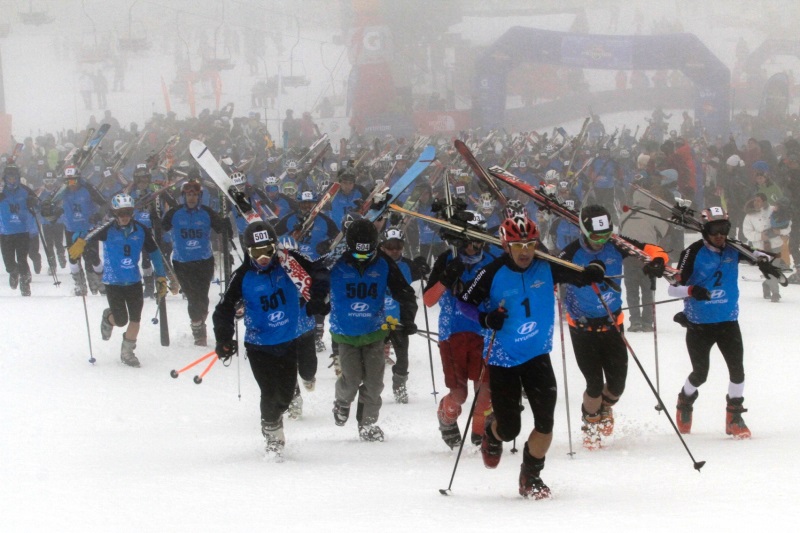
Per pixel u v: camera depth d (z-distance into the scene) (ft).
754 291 101.76
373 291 46.26
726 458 38.68
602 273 34.19
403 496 33.22
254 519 29.32
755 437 44.80
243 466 40.27
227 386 62.23
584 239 44.80
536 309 33.83
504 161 138.10
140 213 93.86
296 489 34.88
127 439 47.11
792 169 106.32
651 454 41.19
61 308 90.53
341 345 47.11
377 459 42.14
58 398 57.16
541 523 26.89
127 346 67.56
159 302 73.67
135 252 67.21
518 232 33.17
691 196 120.98
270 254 40.68
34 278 116.78
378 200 47.50
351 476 37.76
